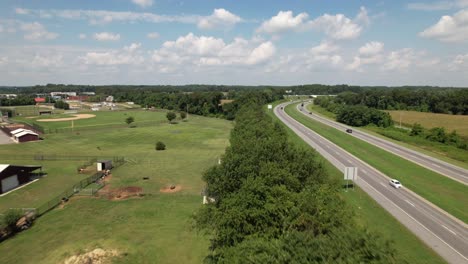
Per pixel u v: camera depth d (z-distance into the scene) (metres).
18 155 71.31
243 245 18.73
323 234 19.41
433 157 67.19
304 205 21.81
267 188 23.98
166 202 40.91
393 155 67.75
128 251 28.56
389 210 37.50
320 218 20.77
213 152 74.31
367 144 79.81
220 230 22.75
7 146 81.88
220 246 23.50
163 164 62.16
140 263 26.80
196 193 44.59
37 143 86.31
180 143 87.06
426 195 42.78
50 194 45.38
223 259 21.12
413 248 28.27
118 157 68.69
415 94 180.88
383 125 115.75
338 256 15.68
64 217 36.38
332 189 27.53
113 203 40.75
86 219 35.72
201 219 26.39
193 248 29.00
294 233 18.09
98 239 30.78
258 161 30.75
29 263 26.94
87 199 42.34
